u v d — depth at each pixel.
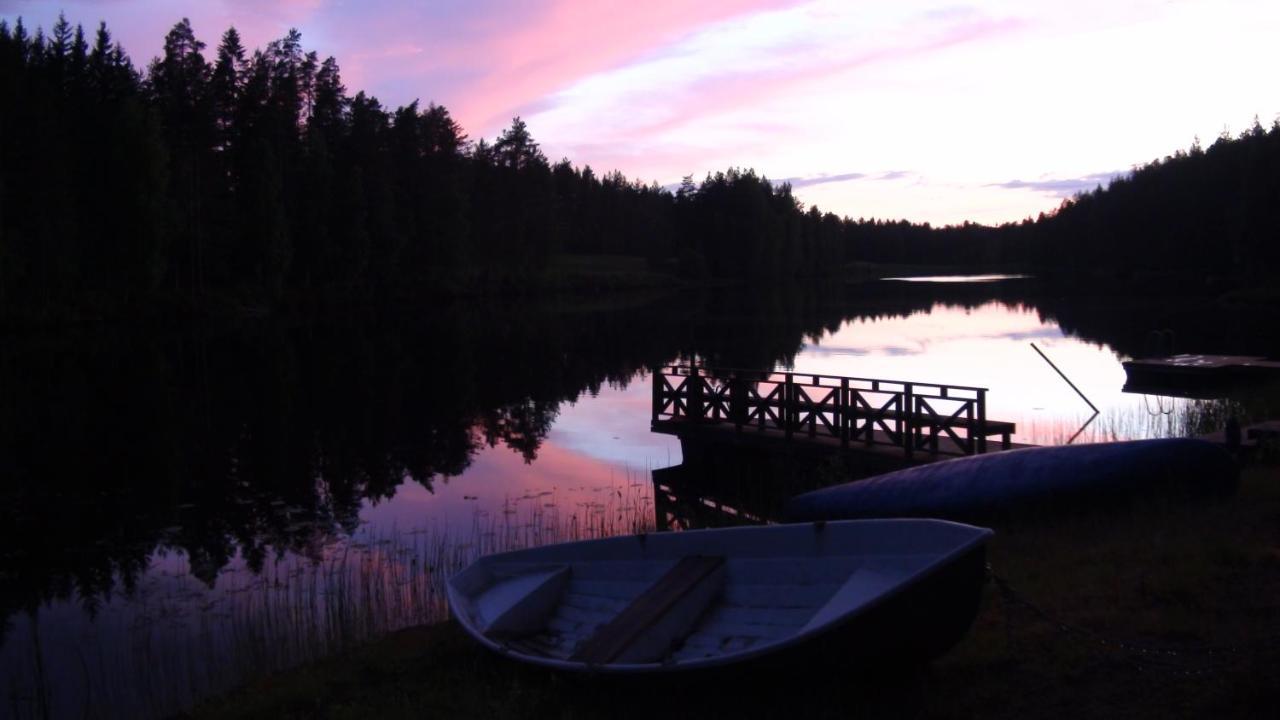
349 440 17.50
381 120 69.31
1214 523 7.34
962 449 11.54
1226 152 72.75
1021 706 4.59
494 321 49.09
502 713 5.14
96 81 50.75
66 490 13.64
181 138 52.06
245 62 58.28
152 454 16.28
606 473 14.40
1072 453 8.69
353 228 58.62
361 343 37.09
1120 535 7.47
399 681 5.95
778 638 5.30
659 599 5.69
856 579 5.09
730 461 14.07
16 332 37.84
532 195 82.81
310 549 10.30
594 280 85.75
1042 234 120.38
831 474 11.54
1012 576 6.68
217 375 27.05
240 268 53.28
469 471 14.65
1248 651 4.81
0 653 7.40
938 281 106.19
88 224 44.09
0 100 40.69
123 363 29.86
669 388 15.34
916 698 4.78
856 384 22.72
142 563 9.97
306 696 5.87
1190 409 15.34
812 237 115.69
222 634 7.62
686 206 107.88
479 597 6.65
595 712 5.04
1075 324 39.84
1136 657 4.92
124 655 7.28
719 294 79.31
